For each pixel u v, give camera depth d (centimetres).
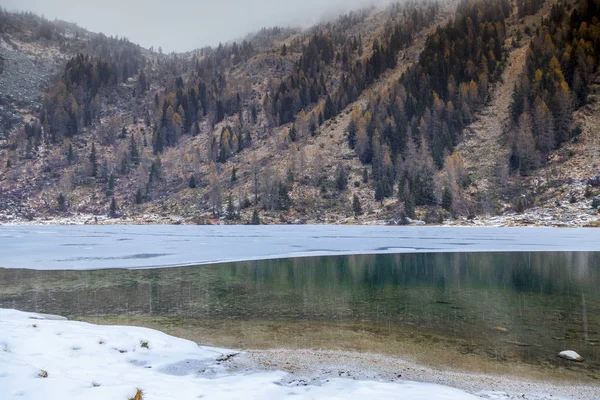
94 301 1664
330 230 6862
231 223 9362
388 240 4766
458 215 8375
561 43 12925
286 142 13238
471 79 13575
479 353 1010
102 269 2609
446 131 11275
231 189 11275
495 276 2255
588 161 8600
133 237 5519
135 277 2291
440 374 868
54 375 668
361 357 987
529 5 16975
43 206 11375
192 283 2098
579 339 1120
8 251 3728
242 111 17362
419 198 9144
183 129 16400
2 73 19612
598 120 9656
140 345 989
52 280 2194
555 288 1898
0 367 611
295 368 900
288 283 2092
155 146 15025
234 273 2433
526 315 1398
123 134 16275
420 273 2397
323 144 12462
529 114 10662
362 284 2053
